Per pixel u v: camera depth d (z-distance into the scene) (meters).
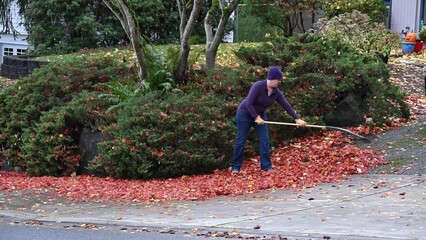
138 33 14.72
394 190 10.77
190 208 10.38
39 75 16.08
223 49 22.61
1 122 15.55
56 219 9.99
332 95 15.37
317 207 9.85
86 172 14.32
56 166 14.36
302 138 15.16
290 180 12.14
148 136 13.30
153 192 11.86
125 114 13.73
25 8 29.11
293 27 28.09
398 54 24.47
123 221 9.59
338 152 13.84
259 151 13.94
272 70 12.66
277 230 8.51
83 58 16.92
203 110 13.72
